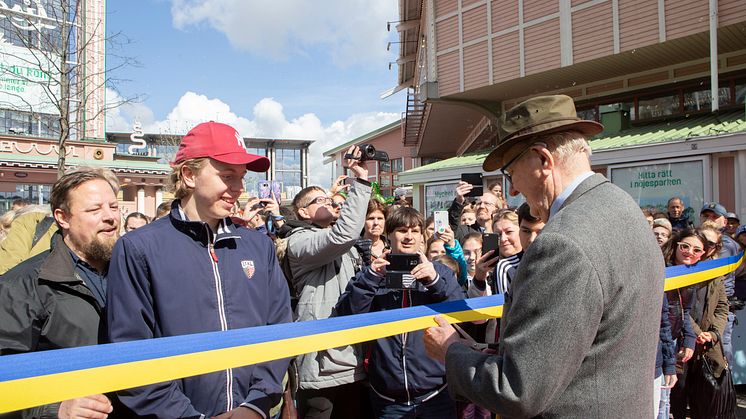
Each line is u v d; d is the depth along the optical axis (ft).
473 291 11.57
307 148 157.07
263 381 6.77
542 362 4.45
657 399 12.20
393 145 103.65
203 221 6.84
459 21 50.67
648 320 4.90
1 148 56.54
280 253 11.19
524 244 10.27
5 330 6.41
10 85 58.65
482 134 63.57
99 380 5.08
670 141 32.94
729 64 39.22
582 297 4.45
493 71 47.88
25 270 7.03
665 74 42.80
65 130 33.94
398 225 11.18
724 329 15.61
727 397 14.01
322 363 10.39
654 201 34.22
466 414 11.87
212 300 6.53
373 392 10.30
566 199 5.28
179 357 5.54
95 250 7.74
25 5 38.50
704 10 34.86
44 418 5.72
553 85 48.60
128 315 6.16
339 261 11.14
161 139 119.44
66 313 6.88
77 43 40.81
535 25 44.45
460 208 21.88
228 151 6.73
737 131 29.91
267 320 7.30
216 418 6.22
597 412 4.69
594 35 40.73
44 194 63.46
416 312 7.61
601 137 41.50
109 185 8.14
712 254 15.97
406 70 82.02
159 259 6.36
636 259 4.79
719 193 31.58
